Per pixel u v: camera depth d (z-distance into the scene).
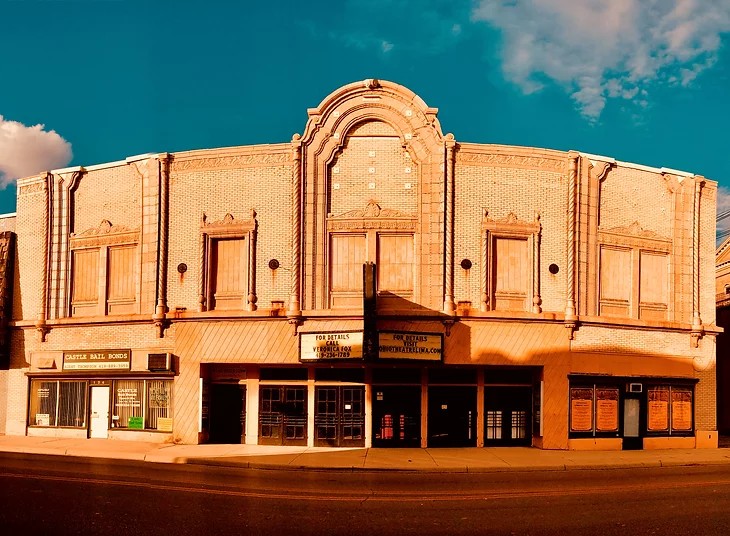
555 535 10.91
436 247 23.11
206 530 10.91
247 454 21.22
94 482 15.51
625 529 11.38
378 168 23.62
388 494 14.62
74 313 25.88
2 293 26.53
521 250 23.94
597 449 23.55
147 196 24.80
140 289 24.61
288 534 10.72
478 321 23.00
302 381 23.86
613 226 24.86
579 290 23.92
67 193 26.20
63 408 25.86
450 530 11.19
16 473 16.86
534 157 24.06
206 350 23.61
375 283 22.64
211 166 24.36
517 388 24.28
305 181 23.62
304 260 23.38
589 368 23.73
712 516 12.48
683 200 26.14
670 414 25.00
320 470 18.92
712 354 25.97
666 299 25.59
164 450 21.88
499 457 21.16
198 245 24.20
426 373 23.77
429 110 23.53
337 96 23.86
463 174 23.66
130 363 24.44
